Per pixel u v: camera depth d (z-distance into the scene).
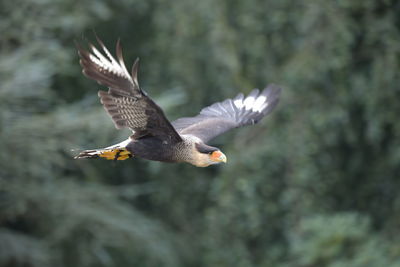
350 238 14.99
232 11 16.72
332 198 17.23
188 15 16.44
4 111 14.39
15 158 14.59
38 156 14.80
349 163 17.17
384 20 15.64
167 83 17.70
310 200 15.87
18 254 15.44
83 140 15.45
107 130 15.28
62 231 15.77
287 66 15.73
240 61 16.50
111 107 6.86
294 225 15.83
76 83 18.53
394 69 15.49
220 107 9.20
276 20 15.96
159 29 17.58
